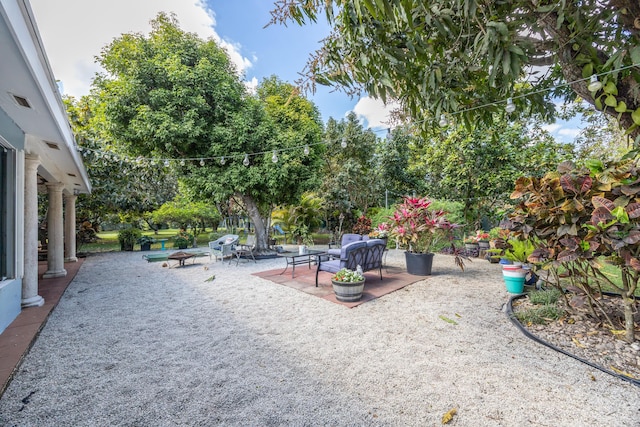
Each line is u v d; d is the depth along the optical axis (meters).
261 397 1.87
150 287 4.89
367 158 12.65
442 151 8.23
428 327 3.00
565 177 2.46
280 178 7.40
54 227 5.79
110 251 10.47
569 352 2.35
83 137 6.42
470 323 3.08
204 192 7.38
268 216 10.16
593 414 1.65
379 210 11.39
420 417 1.66
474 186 7.92
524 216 2.82
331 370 2.19
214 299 4.15
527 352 2.41
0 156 3.19
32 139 3.75
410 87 2.94
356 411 1.72
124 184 9.21
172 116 6.66
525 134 7.73
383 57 2.57
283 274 5.90
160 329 3.05
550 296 3.39
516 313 3.17
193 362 2.34
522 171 7.31
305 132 8.23
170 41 7.22
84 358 2.41
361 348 2.55
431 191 10.45
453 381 2.01
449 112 3.06
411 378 2.06
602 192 2.34
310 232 11.69
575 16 2.12
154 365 2.29
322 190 11.80
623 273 2.42
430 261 5.50
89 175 8.05
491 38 2.08
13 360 2.31
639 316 2.73
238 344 2.66
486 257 7.25
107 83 6.70
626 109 2.32
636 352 2.24
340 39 2.69
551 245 2.68
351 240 6.32
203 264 7.34
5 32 1.57
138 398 1.87
